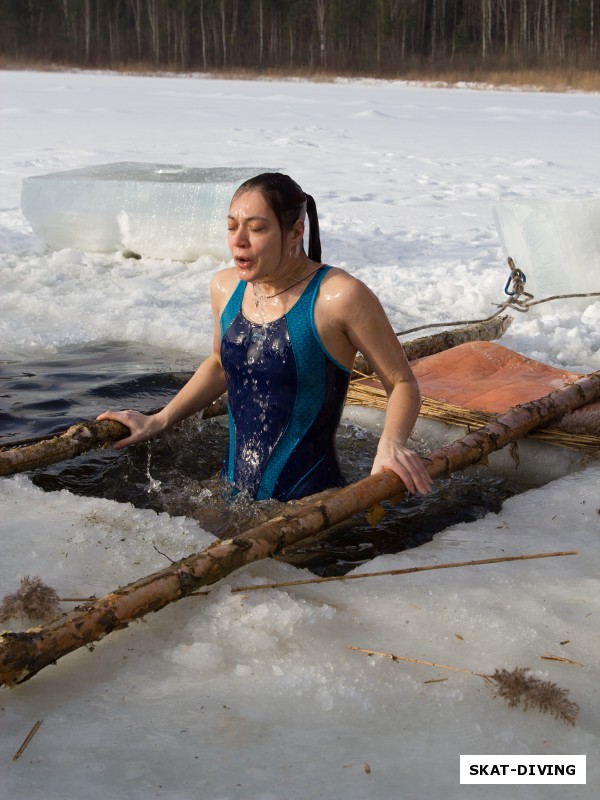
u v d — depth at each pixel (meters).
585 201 5.80
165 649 2.15
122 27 64.44
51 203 7.34
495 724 1.91
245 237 2.79
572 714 1.91
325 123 21.41
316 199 10.34
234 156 14.27
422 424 3.69
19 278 6.55
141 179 7.34
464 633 2.23
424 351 4.61
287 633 2.21
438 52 58.34
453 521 3.03
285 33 61.78
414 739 1.86
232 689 2.01
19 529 2.75
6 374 4.55
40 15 63.56
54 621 2.07
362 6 59.47
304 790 1.72
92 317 5.54
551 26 56.56
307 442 2.98
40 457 3.05
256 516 2.90
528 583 2.46
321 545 2.84
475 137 18.75
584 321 5.51
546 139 18.58
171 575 2.26
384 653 2.13
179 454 3.50
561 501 3.02
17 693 1.99
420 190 11.29
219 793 1.71
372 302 2.88
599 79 46.09
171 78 53.38
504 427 3.24
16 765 1.77
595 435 3.44
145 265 7.12
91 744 1.83
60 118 20.98
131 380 4.47
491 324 5.00
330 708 1.95
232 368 3.01
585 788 1.74
